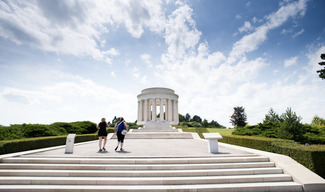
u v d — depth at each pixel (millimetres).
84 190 5328
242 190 5570
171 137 22656
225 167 6938
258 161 7590
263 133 14523
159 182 5809
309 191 5504
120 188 5387
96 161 7168
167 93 42594
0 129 12203
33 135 14305
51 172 6301
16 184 5785
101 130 10102
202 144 14406
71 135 9367
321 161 6359
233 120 54938
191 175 6340
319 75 21984
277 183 5895
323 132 13570
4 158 7289
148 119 46469
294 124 11727
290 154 7566
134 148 11445
